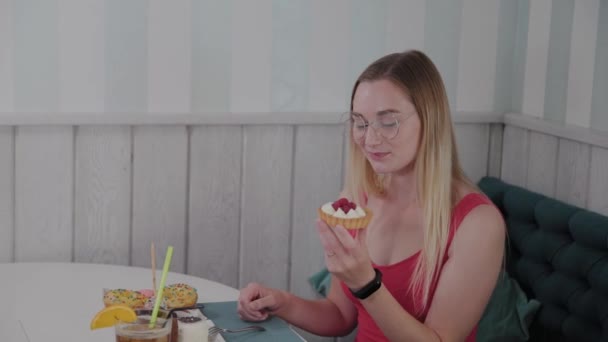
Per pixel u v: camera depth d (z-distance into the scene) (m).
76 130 2.64
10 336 1.77
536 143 2.84
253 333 1.81
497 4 3.00
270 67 2.82
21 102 2.61
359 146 1.96
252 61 2.79
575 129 2.61
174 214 2.78
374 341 1.93
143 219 2.75
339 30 2.86
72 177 2.66
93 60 2.65
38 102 2.62
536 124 2.80
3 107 2.60
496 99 3.06
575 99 2.71
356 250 1.62
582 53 2.67
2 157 2.59
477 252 1.78
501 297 2.58
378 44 2.91
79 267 2.31
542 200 2.63
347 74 2.89
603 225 2.32
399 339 1.70
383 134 1.80
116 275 2.24
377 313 1.69
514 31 3.03
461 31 2.98
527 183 2.90
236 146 2.80
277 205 2.88
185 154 2.75
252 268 2.89
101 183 2.70
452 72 3.00
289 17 2.80
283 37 2.81
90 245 2.72
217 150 2.79
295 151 2.86
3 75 2.58
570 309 2.41
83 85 2.65
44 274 2.24
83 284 2.15
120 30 2.66
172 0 2.69
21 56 2.59
